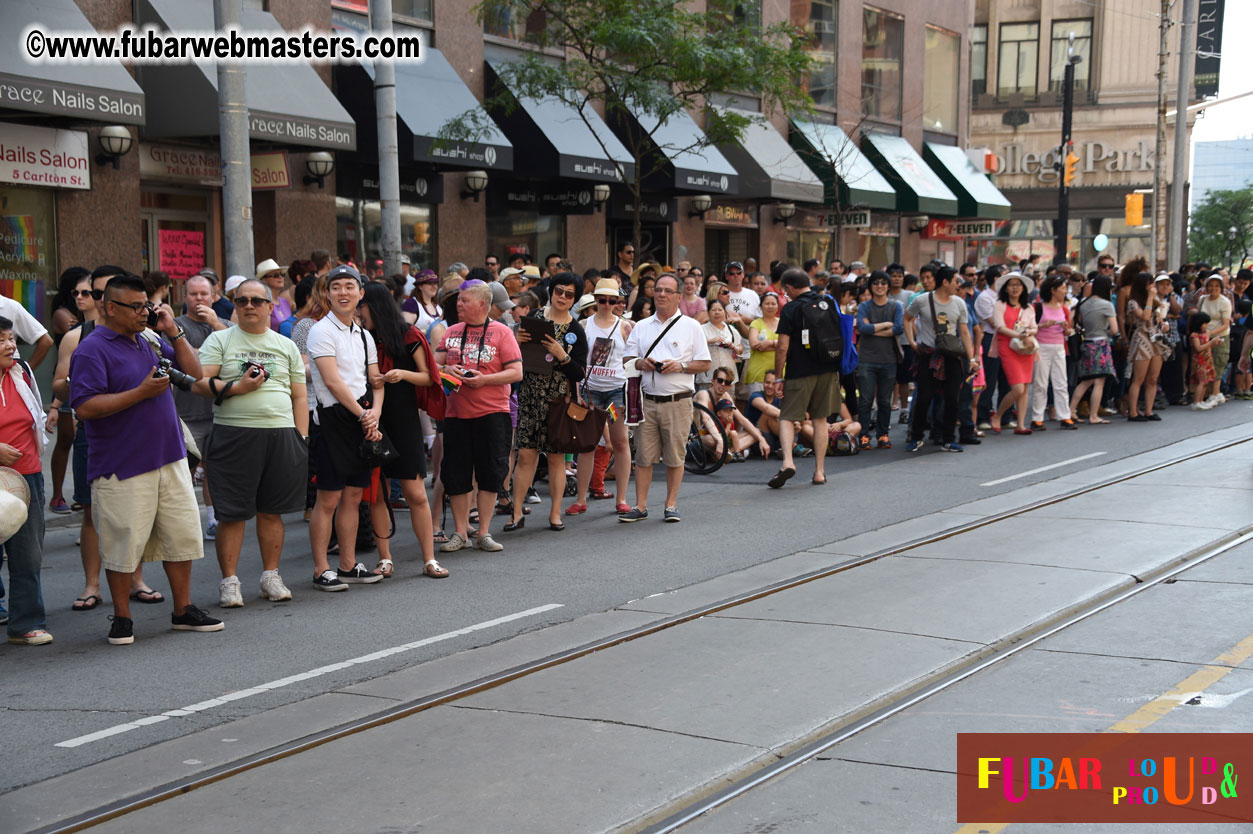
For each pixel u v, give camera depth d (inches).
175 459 257.6
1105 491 422.6
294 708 210.8
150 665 239.1
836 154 999.6
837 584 297.3
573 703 211.9
